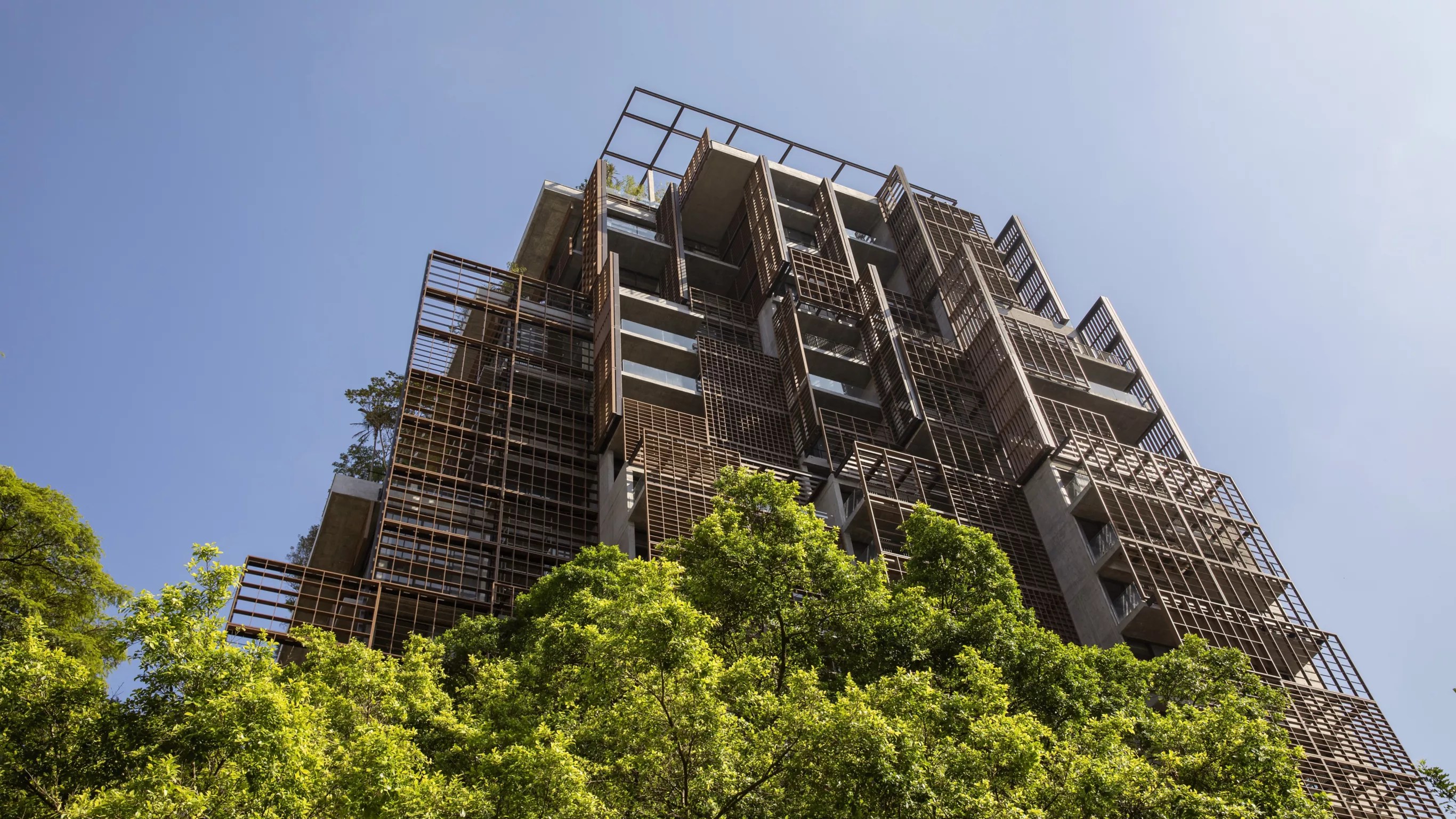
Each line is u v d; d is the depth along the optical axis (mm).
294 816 16844
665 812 18578
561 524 47875
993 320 57438
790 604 26844
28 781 16188
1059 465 50094
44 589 33281
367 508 47281
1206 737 24562
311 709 20406
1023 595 45406
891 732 19078
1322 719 38594
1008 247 72375
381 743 19109
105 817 15227
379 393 62219
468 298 57656
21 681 16688
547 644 27266
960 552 31219
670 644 20062
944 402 54938
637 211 72625
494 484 48406
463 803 18438
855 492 48844
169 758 16047
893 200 72438
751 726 20344
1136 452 49906
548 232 71500
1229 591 44750
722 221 73375
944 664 27219
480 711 25922
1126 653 30125
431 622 41625
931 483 49250
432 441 48344
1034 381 55688
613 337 53188
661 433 48250
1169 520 45750
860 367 58469
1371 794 36438
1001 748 20438
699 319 60562
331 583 39188
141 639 17391
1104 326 64125
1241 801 22312
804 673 21062
